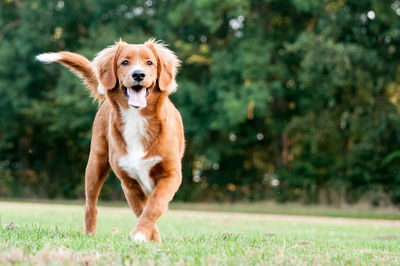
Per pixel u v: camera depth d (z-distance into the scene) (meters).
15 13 28.20
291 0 20.89
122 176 5.56
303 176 22.34
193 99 21.98
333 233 9.42
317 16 21.39
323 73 20.34
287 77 21.84
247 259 3.97
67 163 28.11
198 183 25.34
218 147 23.39
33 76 26.05
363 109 20.95
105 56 5.73
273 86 20.83
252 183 24.55
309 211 19.70
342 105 21.83
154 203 5.11
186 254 4.10
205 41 23.98
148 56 5.61
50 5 26.23
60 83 24.02
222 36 23.45
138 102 5.31
